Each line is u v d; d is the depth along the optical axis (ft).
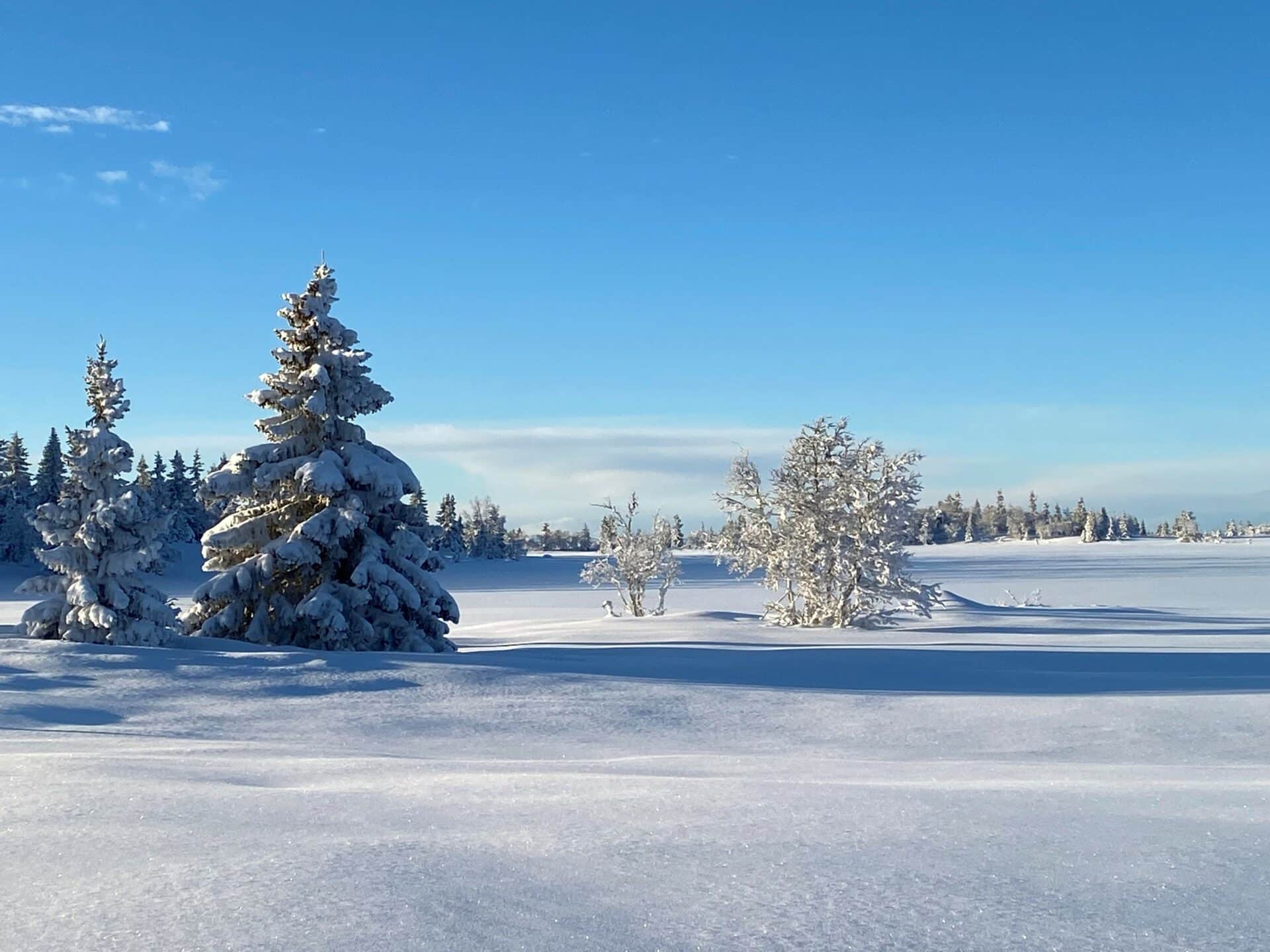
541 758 34.22
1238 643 97.35
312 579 87.20
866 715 45.93
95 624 73.72
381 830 16.78
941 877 12.77
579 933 10.53
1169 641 100.99
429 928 10.70
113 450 77.87
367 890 12.27
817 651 80.48
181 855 14.74
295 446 88.33
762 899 11.81
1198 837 15.20
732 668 68.80
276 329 90.99
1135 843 14.76
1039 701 48.11
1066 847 14.51
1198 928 10.64
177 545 365.61
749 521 128.06
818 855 14.03
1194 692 55.62
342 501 85.61
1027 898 11.78
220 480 85.71
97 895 12.42
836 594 123.65
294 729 43.96
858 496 123.24
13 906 12.10
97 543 75.77
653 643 91.61
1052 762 33.50
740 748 38.09
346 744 38.52
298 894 12.10
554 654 75.82
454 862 13.85
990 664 72.49
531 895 12.05
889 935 10.41
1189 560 465.47
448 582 384.27
